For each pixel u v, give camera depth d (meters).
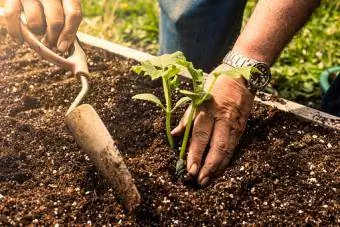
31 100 0.99
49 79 1.04
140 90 1.01
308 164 0.87
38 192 0.81
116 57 1.09
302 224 0.78
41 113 0.97
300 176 0.85
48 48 0.91
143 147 0.90
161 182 0.83
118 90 1.01
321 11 1.51
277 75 1.31
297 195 0.82
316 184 0.84
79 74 0.85
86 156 0.87
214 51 1.20
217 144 0.82
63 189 0.82
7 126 0.93
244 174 0.85
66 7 0.88
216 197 0.81
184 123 0.88
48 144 0.90
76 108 0.74
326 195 0.82
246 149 0.89
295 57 1.38
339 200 0.81
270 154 0.88
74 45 0.89
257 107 0.96
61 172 0.85
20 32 0.90
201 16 1.12
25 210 0.78
